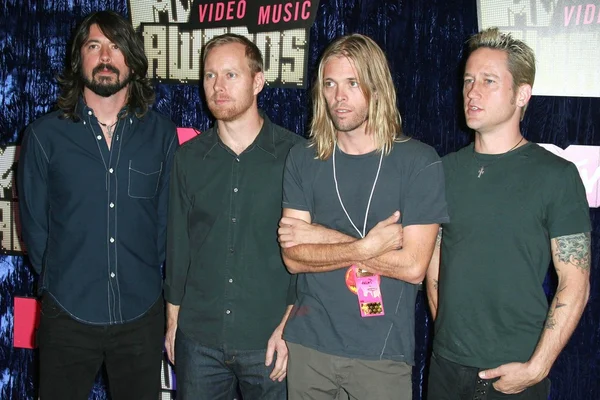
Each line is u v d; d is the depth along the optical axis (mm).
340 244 1974
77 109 2281
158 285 2416
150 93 2398
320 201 2070
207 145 2264
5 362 3049
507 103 1950
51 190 2291
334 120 1991
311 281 2047
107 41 2230
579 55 2434
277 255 2215
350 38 2025
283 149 2234
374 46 2016
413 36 2551
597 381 2537
